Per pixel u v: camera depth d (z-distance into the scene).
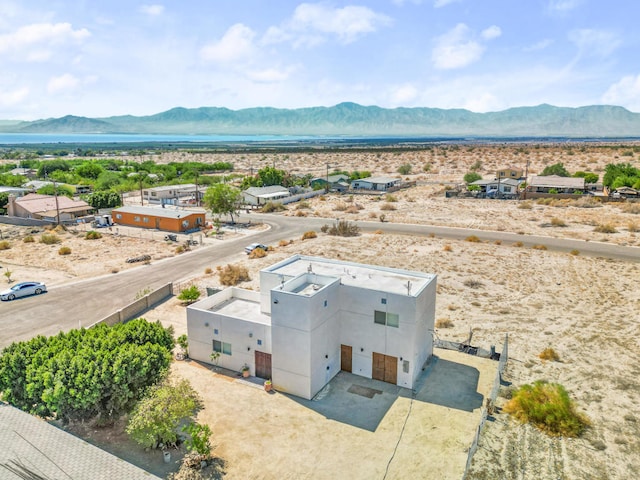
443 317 40.12
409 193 119.94
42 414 24.48
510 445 23.67
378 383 29.89
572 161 192.88
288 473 21.73
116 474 17.77
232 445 23.69
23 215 87.81
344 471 21.89
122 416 25.64
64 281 51.31
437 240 69.44
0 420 20.44
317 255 61.12
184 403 23.31
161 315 41.03
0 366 24.91
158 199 109.31
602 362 32.22
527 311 41.50
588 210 90.69
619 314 40.62
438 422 25.67
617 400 27.64
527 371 31.12
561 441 24.00
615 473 21.62
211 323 31.59
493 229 76.56
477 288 47.59
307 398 28.02
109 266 57.28
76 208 90.19
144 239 72.50
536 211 91.50
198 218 81.81
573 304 43.16
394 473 21.75
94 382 22.84
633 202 94.31
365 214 93.25
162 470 21.78
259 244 64.75
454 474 21.64
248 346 30.45
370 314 29.70
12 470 17.16
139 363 24.56
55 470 17.52
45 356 24.70
